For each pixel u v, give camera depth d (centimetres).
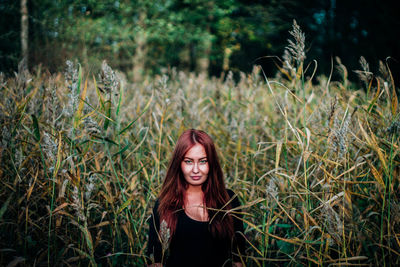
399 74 514
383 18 997
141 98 409
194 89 490
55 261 191
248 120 349
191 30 1140
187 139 183
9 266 169
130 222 215
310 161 236
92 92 351
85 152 213
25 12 693
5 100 259
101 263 233
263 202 222
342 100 230
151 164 272
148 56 1108
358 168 230
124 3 984
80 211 186
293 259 184
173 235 183
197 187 190
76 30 729
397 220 171
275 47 1191
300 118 284
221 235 185
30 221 205
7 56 614
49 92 225
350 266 185
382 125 211
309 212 191
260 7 1196
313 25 1170
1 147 207
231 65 1165
